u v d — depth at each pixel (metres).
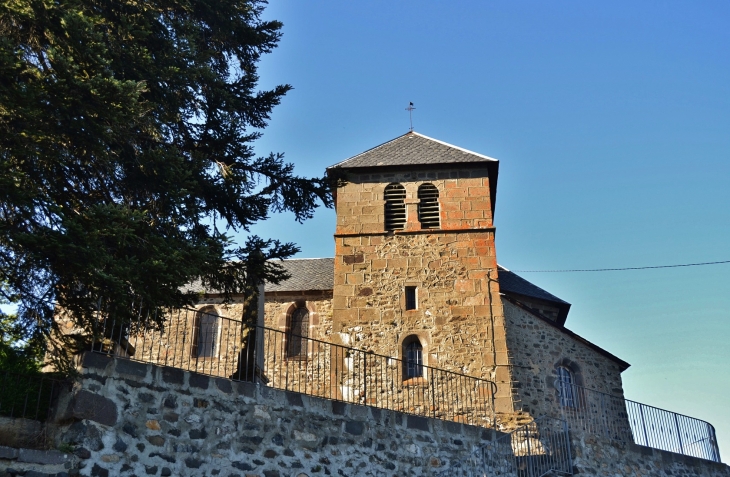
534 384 22.00
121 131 12.73
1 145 11.23
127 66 13.60
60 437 10.23
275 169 15.90
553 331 23.11
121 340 12.02
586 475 16.80
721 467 21.14
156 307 12.16
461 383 20.55
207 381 11.84
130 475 10.53
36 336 11.24
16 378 10.51
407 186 24.05
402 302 22.31
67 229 10.79
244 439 11.91
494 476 14.75
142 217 11.68
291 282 27.06
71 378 10.60
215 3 15.86
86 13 13.15
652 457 19.08
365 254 23.03
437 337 21.70
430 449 14.23
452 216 23.42
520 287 26.19
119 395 10.80
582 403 22.14
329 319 25.92
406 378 21.14
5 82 10.99
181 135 15.73
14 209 11.69
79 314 11.74
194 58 14.56
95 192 13.53
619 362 23.08
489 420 20.03
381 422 13.75
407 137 26.72
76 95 11.49
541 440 16.88
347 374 19.81
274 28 16.83
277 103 16.70
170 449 11.06
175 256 12.07
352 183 24.14
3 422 9.98
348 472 12.93
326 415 13.07
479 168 24.11
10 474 9.53
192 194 14.23
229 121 15.72
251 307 15.80
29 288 11.51
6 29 12.03
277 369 24.30
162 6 15.15
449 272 22.61
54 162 12.08
